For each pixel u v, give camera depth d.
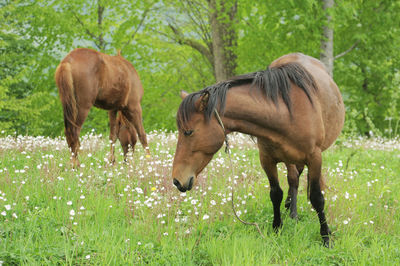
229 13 19.39
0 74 17.75
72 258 3.60
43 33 18.44
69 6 19.02
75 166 6.94
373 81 20.67
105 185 6.40
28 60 17.70
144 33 20.78
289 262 4.03
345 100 20.38
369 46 18.03
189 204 5.38
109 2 18.72
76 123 7.08
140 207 5.15
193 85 24.22
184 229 4.85
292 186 5.61
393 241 4.79
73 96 6.84
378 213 5.72
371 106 20.52
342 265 4.05
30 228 4.26
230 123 4.09
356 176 7.76
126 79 7.88
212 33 19.67
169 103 22.33
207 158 4.04
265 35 15.52
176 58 22.30
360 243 4.67
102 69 7.37
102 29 19.05
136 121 8.27
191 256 4.12
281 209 5.82
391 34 17.12
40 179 5.98
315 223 5.19
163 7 20.56
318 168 4.47
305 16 13.91
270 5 14.73
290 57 5.46
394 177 8.14
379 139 13.81
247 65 19.42
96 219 4.91
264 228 5.06
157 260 3.91
